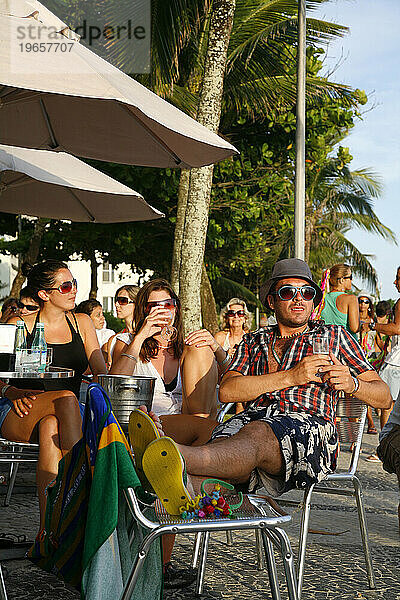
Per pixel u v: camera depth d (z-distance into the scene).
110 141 5.25
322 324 4.05
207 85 10.48
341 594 3.72
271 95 15.49
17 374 3.68
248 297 27.75
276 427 3.37
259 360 3.94
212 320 18.45
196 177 10.27
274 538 2.79
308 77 15.88
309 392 3.72
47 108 5.06
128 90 3.56
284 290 3.88
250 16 14.84
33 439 4.03
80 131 5.22
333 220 34.53
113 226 16.55
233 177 15.96
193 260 10.26
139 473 2.97
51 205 7.49
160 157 5.23
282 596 3.68
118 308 7.52
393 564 4.27
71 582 2.86
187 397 4.24
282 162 16.77
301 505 3.66
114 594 2.75
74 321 4.86
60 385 4.63
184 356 4.29
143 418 2.89
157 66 11.74
